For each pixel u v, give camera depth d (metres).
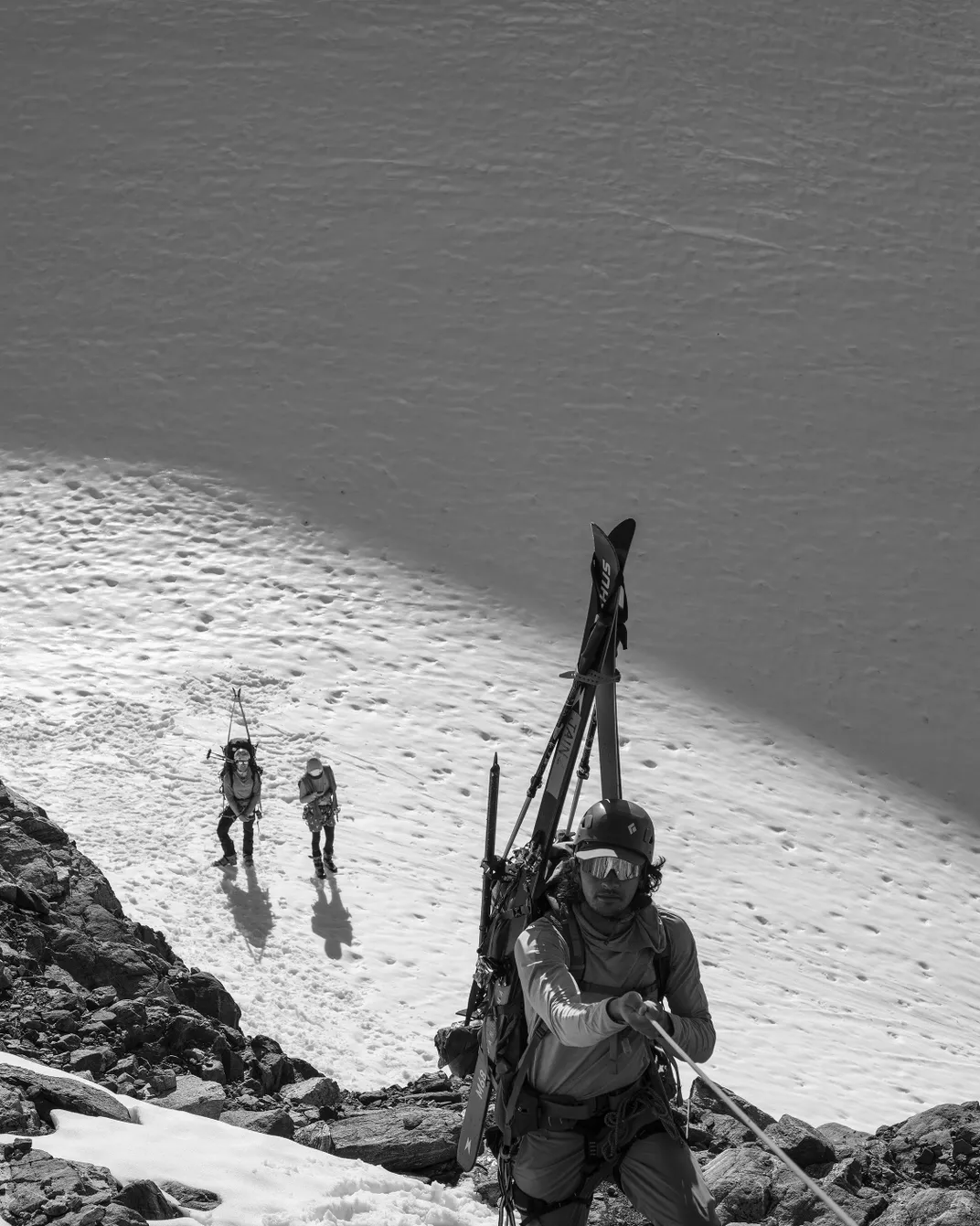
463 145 58.94
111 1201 4.44
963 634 41.66
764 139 60.84
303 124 59.34
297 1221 4.68
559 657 36.44
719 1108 6.35
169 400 46.91
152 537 39.59
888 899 29.33
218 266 53.41
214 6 63.81
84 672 31.92
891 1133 6.47
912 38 66.38
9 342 49.19
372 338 50.75
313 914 21.52
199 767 27.08
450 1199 5.17
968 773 36.31
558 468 45.72
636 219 56.62
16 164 57.28
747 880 28.81
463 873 25.03
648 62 62.94
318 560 39.47
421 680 34.12
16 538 39.06
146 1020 7.30
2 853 9.72
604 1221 5.04
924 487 47.41
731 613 41.00
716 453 47.44
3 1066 5.65
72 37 62.38
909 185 60.16
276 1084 7.46
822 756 35.59
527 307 52.59
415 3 64.56
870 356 52.50
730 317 53.16
